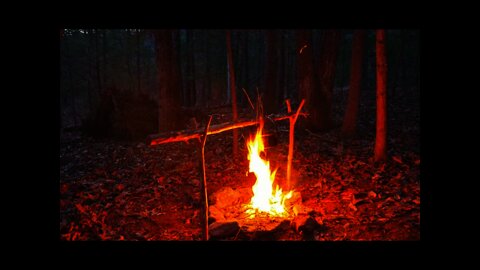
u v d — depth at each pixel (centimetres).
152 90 2348
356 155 844
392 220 509
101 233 496
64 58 1772
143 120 1135
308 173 729
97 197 614
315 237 475
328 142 984
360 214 537
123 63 2020
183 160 841
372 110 1392
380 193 604
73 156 948
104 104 1189
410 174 676
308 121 1100
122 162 849
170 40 1002
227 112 1437
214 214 525
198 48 2133
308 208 540
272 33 1283
